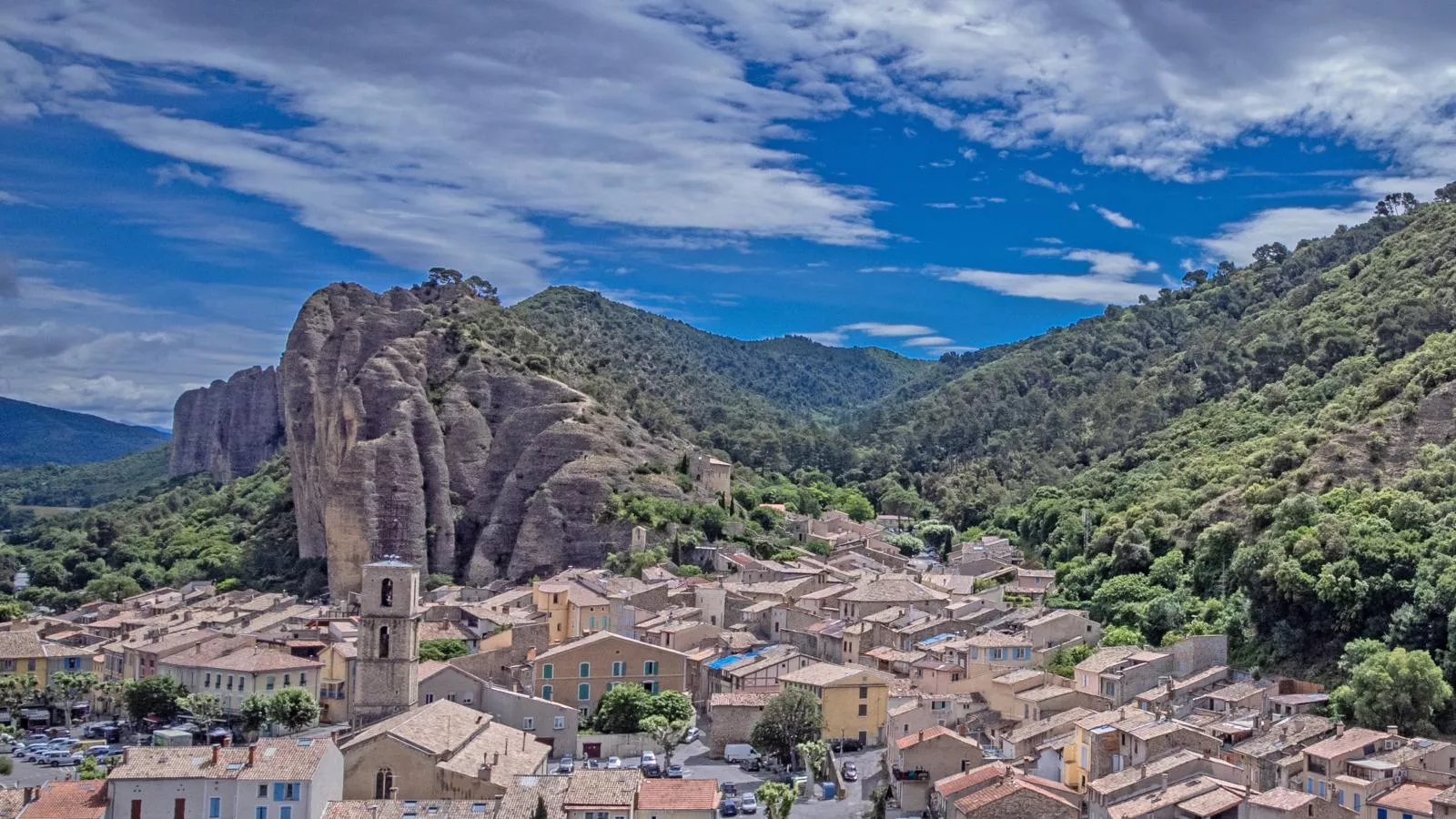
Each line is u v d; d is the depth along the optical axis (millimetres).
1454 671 177625
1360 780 142625
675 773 183875
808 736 190000
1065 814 146500
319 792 147750
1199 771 153375
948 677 199250
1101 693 184250
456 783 155250
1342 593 197250
